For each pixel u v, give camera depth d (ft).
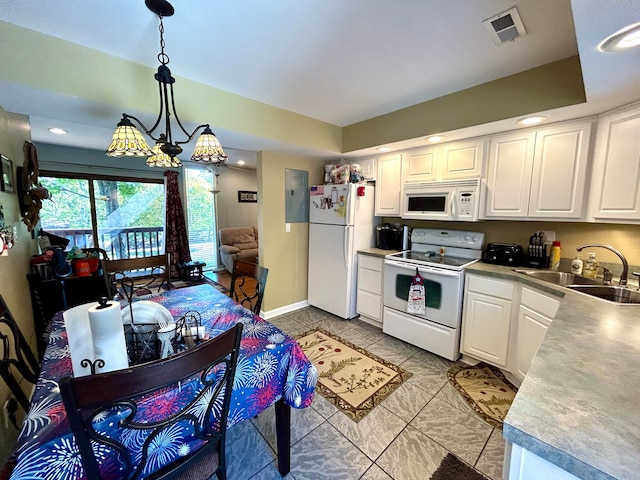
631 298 5.47
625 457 1.72
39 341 7.25
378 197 10.67
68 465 2.47
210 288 7.06
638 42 3.31
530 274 6.81
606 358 2.91
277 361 3.98
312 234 11.60
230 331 2.90
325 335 9.50
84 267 7.89
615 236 6.47
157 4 4.07
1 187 5.40
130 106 5.74
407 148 9.52
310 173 11.85
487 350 7.31
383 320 9.60
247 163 18.44
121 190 15.24
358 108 8.47
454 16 4.41
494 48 5.28
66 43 4.97
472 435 5.35
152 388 2.38
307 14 4.38
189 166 17.72
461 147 8.21
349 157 11.30
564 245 7.30
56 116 6.30
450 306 7.75
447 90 7.19
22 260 6.77
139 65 5.81
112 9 4.21
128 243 15.69
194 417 2.89
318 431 5.44
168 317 4.09
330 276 11.07
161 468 2.94
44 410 2.74
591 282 6.26
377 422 5.67
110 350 3.11
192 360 2.57
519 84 6.18
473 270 7.47
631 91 4.75
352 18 4.48
